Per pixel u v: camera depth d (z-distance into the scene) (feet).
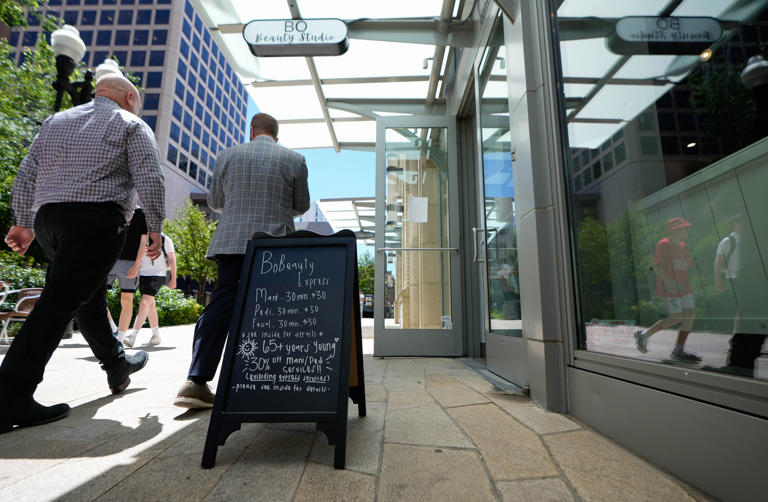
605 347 6.24
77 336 20.49
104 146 6.67
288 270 5.91
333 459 5.02
